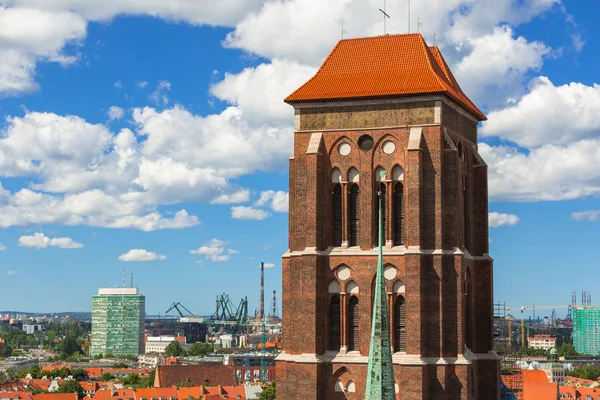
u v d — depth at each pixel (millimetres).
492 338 91750
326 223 86562
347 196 86250
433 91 84000
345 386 84438
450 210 84562
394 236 85000
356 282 85062
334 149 87062
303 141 87938
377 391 75250
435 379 82938
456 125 89625
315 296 84938
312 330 84750
